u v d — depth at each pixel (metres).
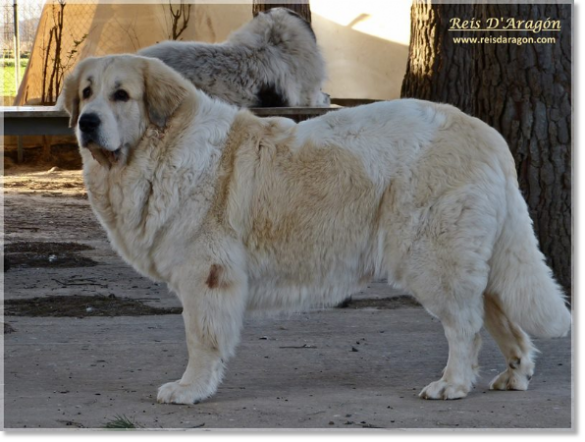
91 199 5.64
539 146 8.41
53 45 17.36
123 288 9.27
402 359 6.50
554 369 6.20
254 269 5.44
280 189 5.36
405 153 5.34
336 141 5.41
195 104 5.50
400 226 5.30
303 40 10.28
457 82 10.48
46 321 7.75
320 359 6.50
